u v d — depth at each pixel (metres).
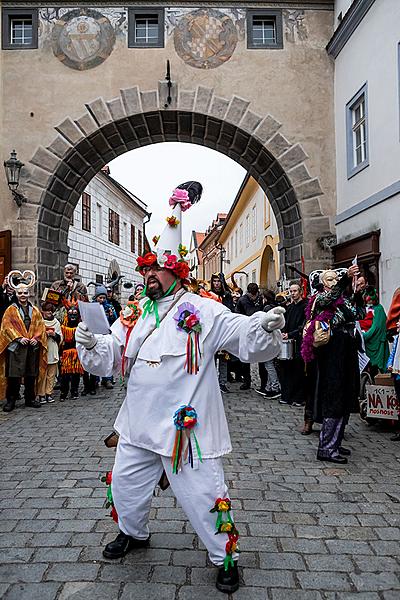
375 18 10.21
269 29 12.93
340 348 5.31
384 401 6.50
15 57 12.54
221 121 12.60
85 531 3.65
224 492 2.92
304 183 12.52
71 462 5.30
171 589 2.91
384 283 9.92
